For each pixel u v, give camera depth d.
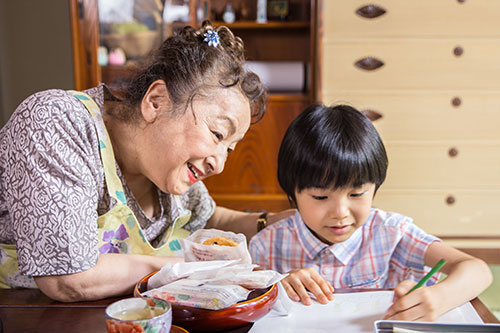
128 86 0.98
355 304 0.85
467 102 2.66
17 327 0.73
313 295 0.88
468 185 2.74
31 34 2.70
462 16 2.57
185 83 0.89
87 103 0.97
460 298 0.84
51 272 0.82
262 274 0.76
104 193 0.99
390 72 2.63
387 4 2.56
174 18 2.67
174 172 0.92
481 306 0.85
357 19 2.58
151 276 0.81
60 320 0.76
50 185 0.83
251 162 2.77
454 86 2.64
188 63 0.90
